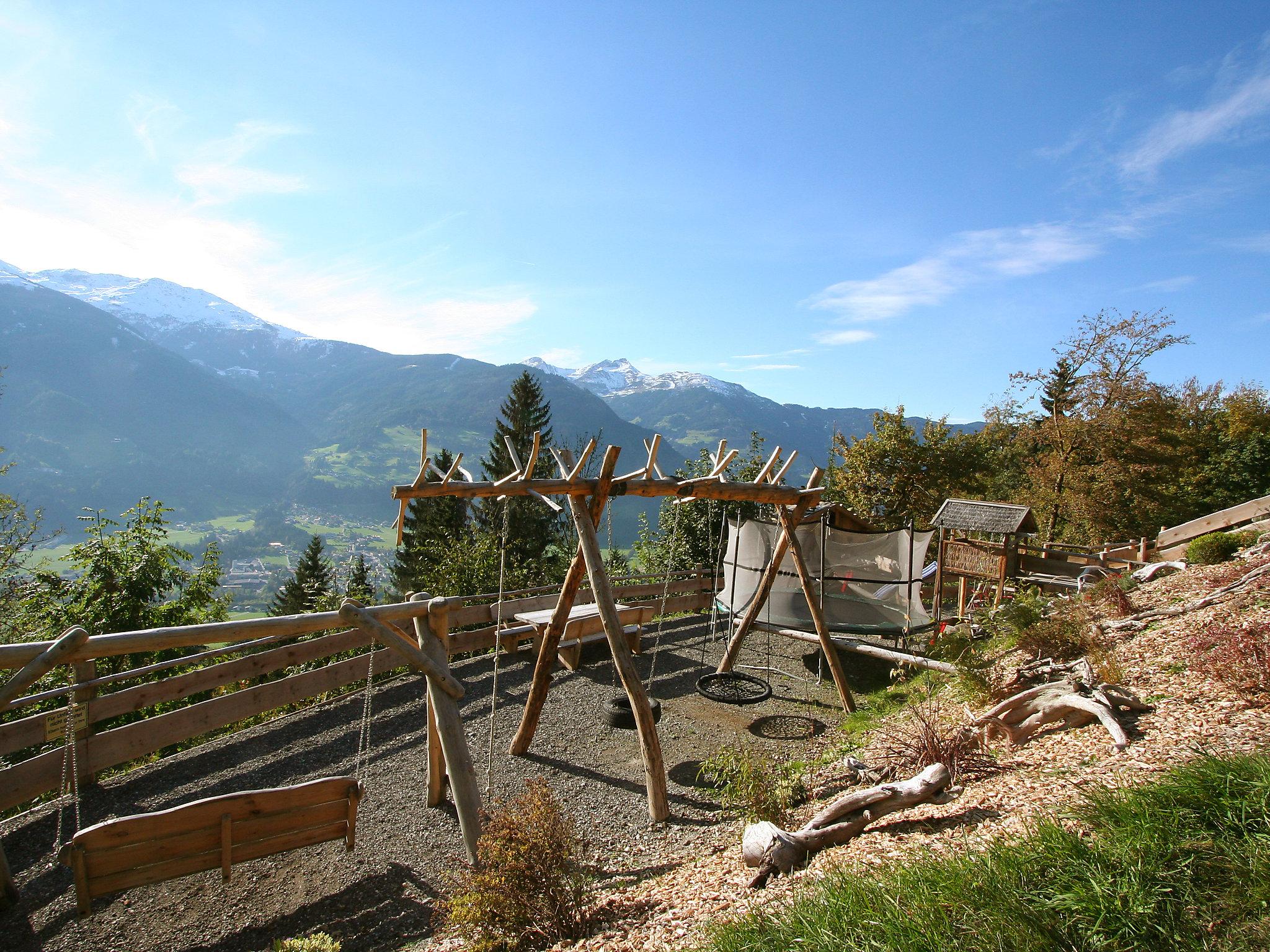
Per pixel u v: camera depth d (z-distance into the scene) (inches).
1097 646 262.7
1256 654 199.8
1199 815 119.3
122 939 176.9
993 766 199.8
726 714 345.7
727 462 329.7
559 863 165.0
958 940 106.4
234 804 178.5
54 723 233.0
